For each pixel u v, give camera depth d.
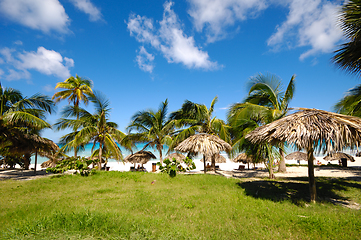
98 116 16.55
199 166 29.20
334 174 12.95
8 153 15.13
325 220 4.18
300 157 18.86
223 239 3.56
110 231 3.71
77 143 15.01
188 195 6.96
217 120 15.63
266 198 6.32
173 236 3.55
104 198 6.72
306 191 7.29
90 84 22.50
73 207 5.46
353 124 4.91
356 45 6.89
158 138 17.50
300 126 5.21
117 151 16.66
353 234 3.61
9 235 3.48
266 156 12.43
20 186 8.93
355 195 6.58
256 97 14.20
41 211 5.14
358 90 9.46
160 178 10.52
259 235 3.73
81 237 3.43
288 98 13.13
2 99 12.04
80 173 11.32
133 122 17.12
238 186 8.52
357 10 6.34
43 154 16.75
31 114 12.55
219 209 5.21
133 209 5.38
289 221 4.24
